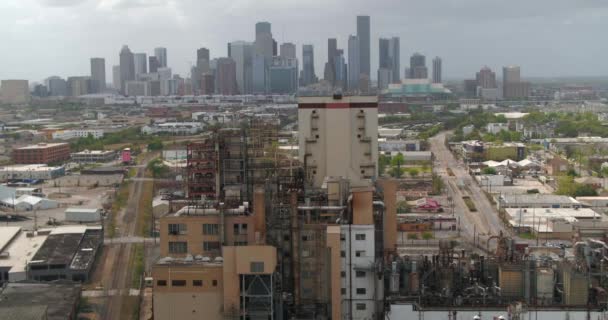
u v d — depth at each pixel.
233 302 143.75
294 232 152.50
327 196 160.50
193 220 161.50
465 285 158.50
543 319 144.75
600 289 149.25
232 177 178.38
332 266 147.25
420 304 147.62
